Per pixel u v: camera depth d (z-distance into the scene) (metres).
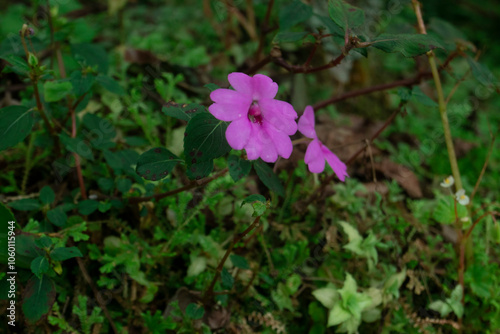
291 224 0.44
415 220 0.44
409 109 0.63
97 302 0.39
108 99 0.47
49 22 0.42
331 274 0.42
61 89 0.38
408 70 0.69
